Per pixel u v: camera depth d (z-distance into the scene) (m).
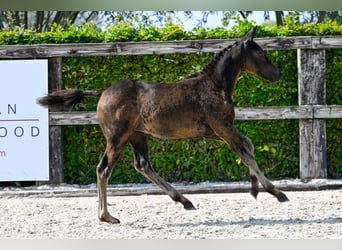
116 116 8.38
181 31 11.57
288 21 11.67
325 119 11.49
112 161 8.40
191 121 8.41
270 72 8.77
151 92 8.41
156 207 9.70
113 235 7.66
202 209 9.41
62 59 11.62
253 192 8.58
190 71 11.56
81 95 8.81
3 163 11.45
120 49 11.38
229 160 11.62
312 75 11.45
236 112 11.34
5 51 11.41
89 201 10.47
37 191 10.96
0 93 11.42
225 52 8.67
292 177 11.70
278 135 11.62
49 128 11.47
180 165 11.65
